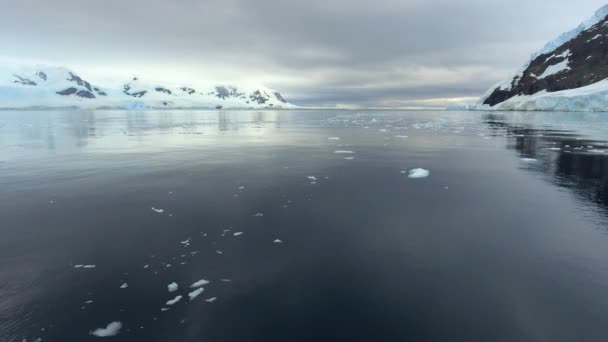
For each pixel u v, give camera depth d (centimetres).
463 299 484
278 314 454
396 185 1080
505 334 416
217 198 937
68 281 527
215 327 429
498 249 632
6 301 476
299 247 646
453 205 882
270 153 1734
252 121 5606
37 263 580
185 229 726
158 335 414
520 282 524
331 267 574
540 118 4797
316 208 861
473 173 1246
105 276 542
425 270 562
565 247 636
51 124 4316
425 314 453
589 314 451
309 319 444
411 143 2164
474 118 5703
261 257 607
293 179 1159
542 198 933
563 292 498
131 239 674
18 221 764
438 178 1171
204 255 613
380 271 561
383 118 6700
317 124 4628
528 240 668
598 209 841
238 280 534
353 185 1080
